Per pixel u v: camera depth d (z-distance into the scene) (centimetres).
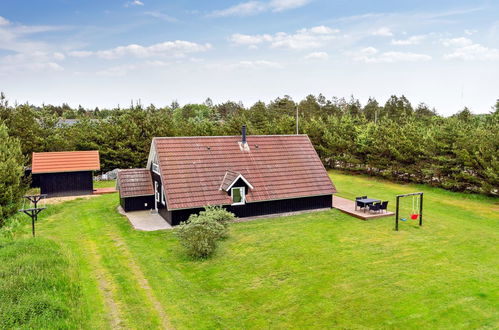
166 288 1470
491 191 2914
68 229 2277
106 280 1541
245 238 2084
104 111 9675
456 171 3222
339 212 2669
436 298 1372
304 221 2431
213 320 1240
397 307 1312
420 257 1784
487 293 1408
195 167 2527
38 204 2916
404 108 7219
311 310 1301
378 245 1959
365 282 1513
